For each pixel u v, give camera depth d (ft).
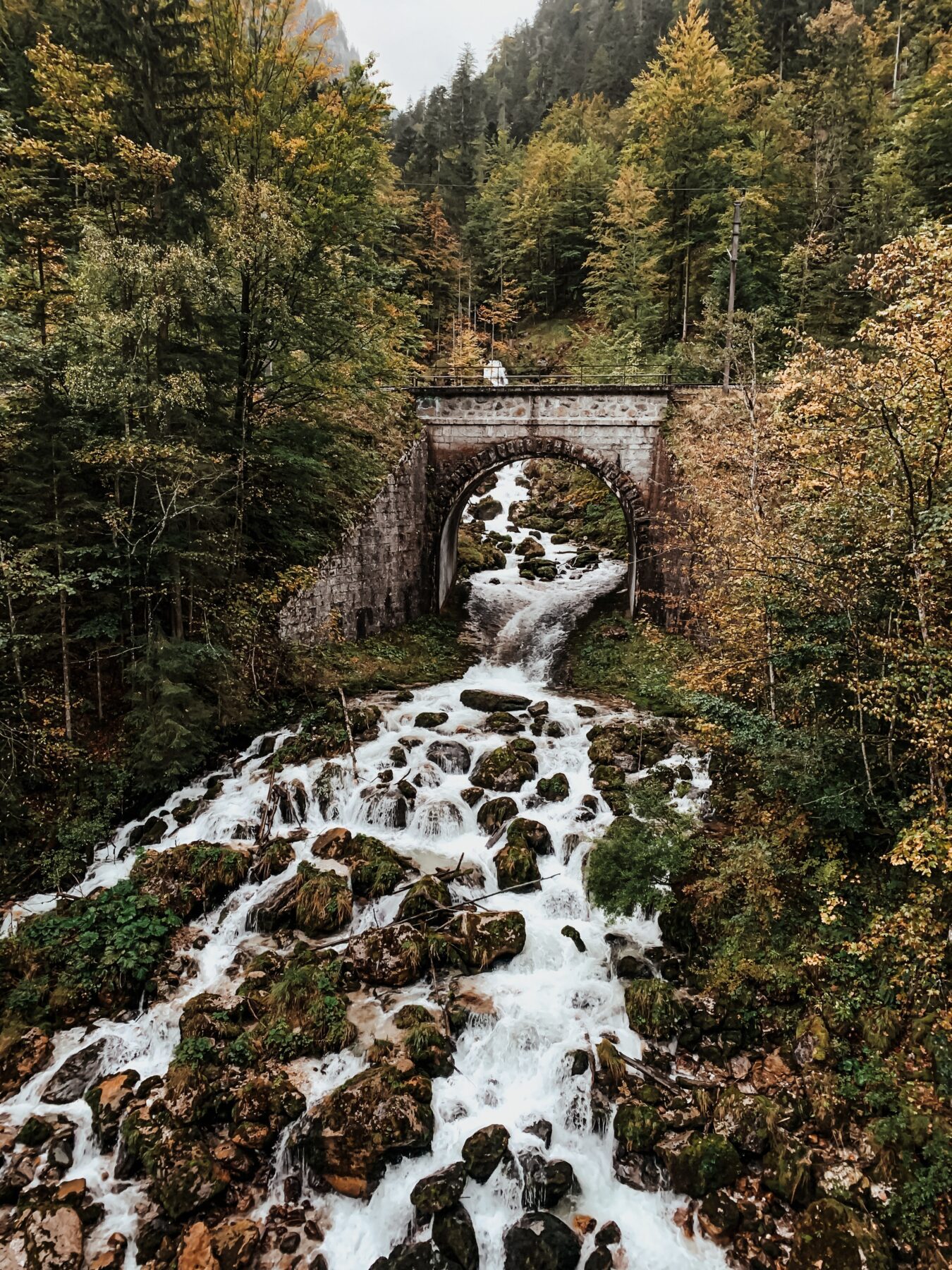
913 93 117.50
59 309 57.36
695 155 120.37
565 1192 27.17
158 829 48.11
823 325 92.89
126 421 47.57
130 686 55.01
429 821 48.03
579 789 51.62
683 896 39.19
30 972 36.81
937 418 29.40
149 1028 34.45
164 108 60.75
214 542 54.54
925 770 33.27
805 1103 29.22
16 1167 27.81
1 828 45.11
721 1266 24.82
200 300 53.11
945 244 33.24
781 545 38.04
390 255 146.92
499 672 79.82
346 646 75.36
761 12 158.10
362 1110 28.50
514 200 164.14
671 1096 30.35
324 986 35.42
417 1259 24.64
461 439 90.48
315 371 62.18
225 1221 26.37
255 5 74.13
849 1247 23.85
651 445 86.28
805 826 37.11
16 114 69.77
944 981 29.09
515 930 38.68
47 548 45.80
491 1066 32.50
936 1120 26.68
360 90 72.64
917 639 32.07
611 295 134.10
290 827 49.21
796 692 38.70
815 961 30.58
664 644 71.72
